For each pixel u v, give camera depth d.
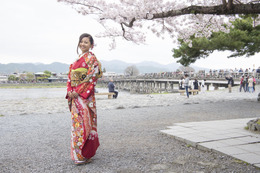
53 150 3.56
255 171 2.54
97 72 2.92
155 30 9.09
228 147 3.36
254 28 14.20
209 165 2.79
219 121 5.84
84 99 2.86
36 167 2.79
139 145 3.79
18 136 4.59
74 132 2.83
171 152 3.36
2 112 8.64
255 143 3.61
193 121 6.26
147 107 10.14
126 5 7.70
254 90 20.34
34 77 125.56
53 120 6.75
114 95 15.81
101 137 4.44
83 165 2.85
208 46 13.74
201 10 5.81
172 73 37.81
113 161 2.99
